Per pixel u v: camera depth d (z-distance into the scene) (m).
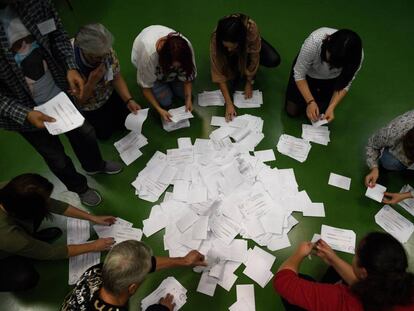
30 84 1.70
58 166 2.04
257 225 2.20
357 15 3.29
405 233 2.18
